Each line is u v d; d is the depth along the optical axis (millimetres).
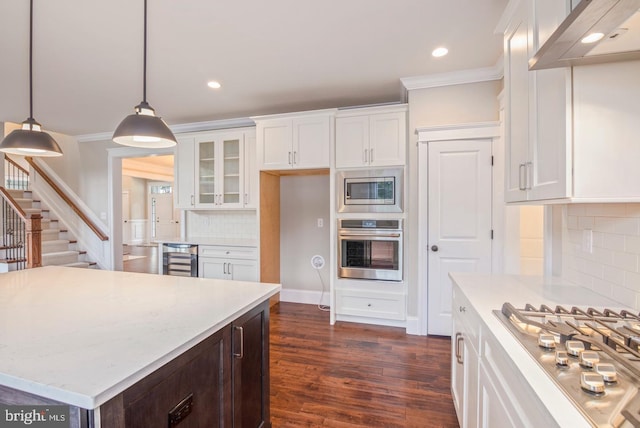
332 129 3486
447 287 3105
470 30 2330
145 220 11164
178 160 4430
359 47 2566
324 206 4242
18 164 5863
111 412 836
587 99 1173
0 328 1185
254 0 1979
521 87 1567
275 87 3371
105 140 5324
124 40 2439
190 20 2186
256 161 3881
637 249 1298
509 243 2889
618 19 875
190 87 3363
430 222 3104
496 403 1112
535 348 990
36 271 2260
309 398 2182
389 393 2234
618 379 800
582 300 1468
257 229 3875
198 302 1522
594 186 1169
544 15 1312
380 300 3428
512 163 1687
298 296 4336
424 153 3100
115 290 1738
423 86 3158
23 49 2561
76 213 5461
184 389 1113
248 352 1552
